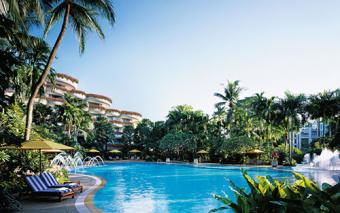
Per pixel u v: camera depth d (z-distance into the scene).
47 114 43.16
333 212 2.52
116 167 36.91
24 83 22.80
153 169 32.91
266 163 34.94
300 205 2.72
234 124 45.34
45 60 25.16
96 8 15.98
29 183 10.76
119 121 74.31
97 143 55.09
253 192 3.29
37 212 8.64
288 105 38.19
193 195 14.13
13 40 11.14
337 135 15.71
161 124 56.94
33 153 14.52
